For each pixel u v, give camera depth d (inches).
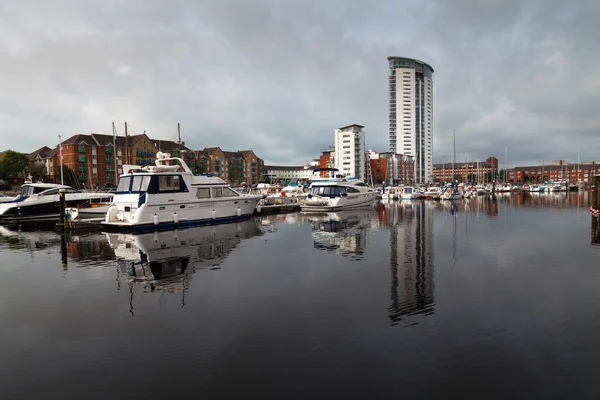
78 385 242.2
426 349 285.1
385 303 390.6
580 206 1915.6
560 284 457.4
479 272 519.8
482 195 3420.3
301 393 229.8
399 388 234.1
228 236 887.1
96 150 3843.5
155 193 999.6
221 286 458.0
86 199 1304.1
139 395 230.4
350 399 223.1
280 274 515.5
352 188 1739.7
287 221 1230.9
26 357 280.4
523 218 1299.2
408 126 7150.6
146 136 4197.8
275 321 344.2
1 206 1195.9
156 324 340.2
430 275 503.8
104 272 536.7
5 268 566.3
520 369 255.6
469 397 224.7
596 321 337.7
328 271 531.2
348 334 313.7
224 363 267.6
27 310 380.5
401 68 7091.5
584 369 254.7
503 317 348.5
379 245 750.5
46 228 1079.6
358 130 5693.9
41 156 4168.3
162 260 614.9
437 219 1289.4
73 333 323.0
